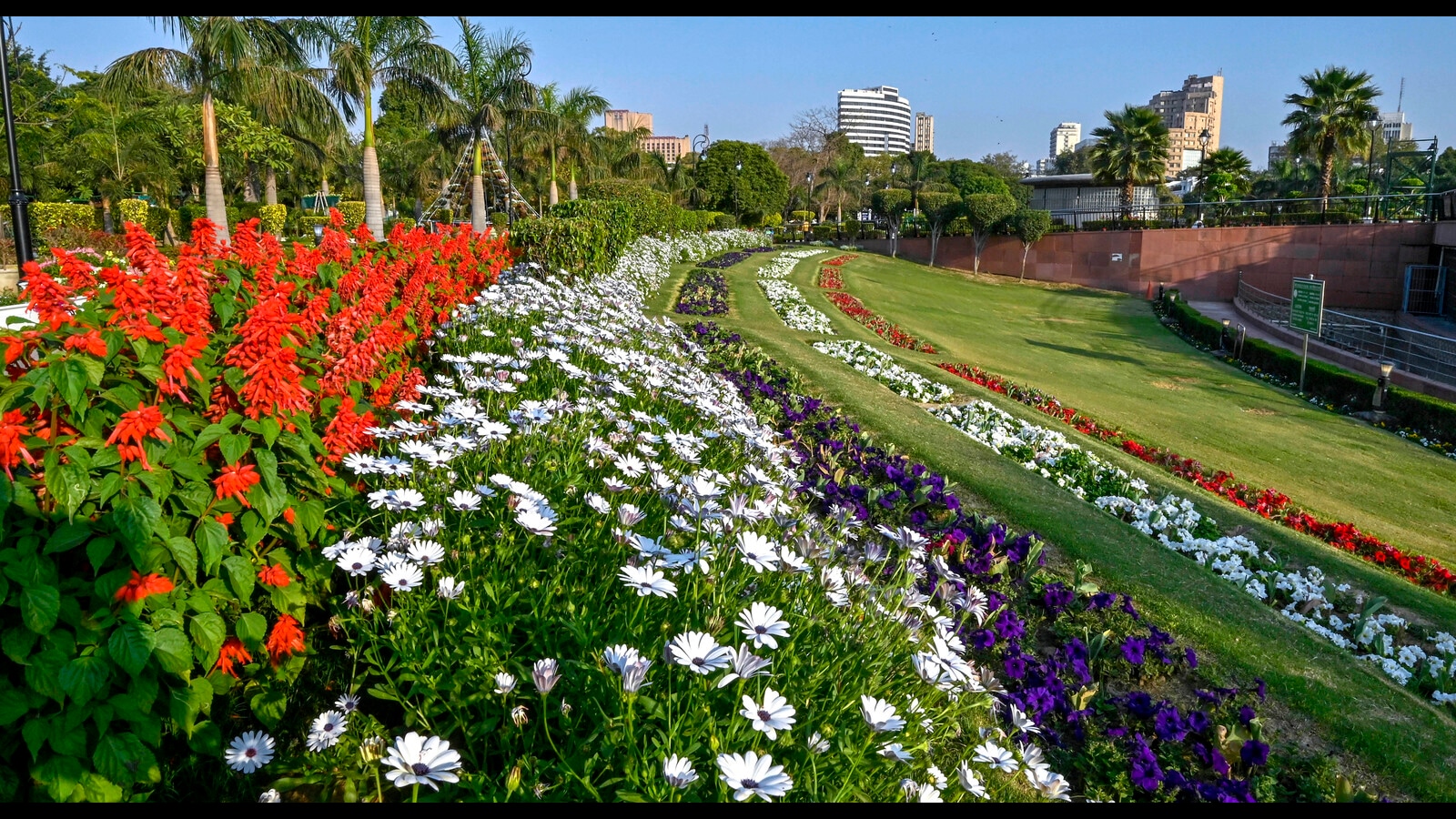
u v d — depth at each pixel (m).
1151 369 20.44
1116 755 3.65
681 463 4.23
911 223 47.72
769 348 12.34
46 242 18.47
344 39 18.48
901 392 11.41
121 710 2.22
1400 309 32.22
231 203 35.25
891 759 2.37
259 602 2.99
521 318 7.26
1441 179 52.41
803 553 2.94
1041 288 37.84
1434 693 4.90
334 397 3.62
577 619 2.57
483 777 2.13
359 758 2.33
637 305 12.09
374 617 2.71
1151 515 7.17
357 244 7.52
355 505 3.20
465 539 2.90
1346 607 6.26
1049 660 4.25
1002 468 7.91
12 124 12.03
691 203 60.47
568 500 3.50
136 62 15.25
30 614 2.08
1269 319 27.86
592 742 2.20
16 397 2.38
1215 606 5.46
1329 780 3.80
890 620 3.06
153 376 2.71
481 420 3.49
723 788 1.96
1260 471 11.42
